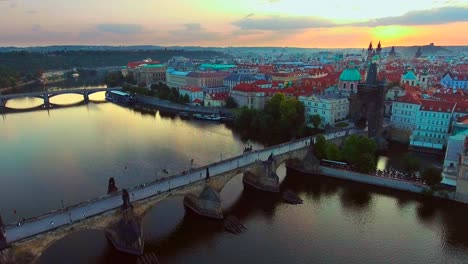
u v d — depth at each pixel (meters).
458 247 109.56
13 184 154.38
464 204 134.25
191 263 101.44
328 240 112.75
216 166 142.00
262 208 133.62
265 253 106.25
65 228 93.81
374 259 103.81
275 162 154.38
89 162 181.75
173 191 116.19
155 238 113.50
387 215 127.88
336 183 155.25
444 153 192.12
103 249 107.50
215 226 120.75
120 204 108.12
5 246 84.38
